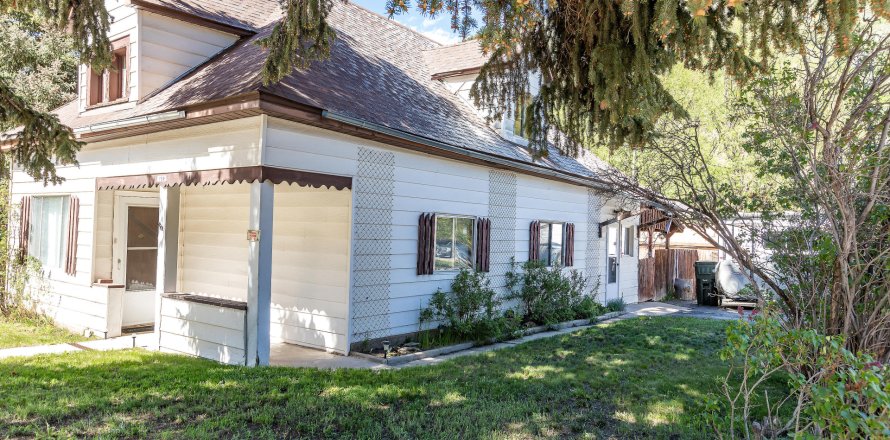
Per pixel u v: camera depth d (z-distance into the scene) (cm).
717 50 489
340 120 673
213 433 437
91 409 490
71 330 934
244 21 955
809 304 498
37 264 1009
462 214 973
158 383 576
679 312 1453
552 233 1252
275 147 655
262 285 661
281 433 447
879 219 464
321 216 807
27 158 667
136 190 964
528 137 650
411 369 680
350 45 999
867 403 332
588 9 484
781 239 540
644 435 467
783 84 519
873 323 459
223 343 690
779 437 443
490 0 477
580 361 753
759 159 735
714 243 554
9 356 716
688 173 566
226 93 627
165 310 767
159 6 807
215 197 934
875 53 453
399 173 840
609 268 1511
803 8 428
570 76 582
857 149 454
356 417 484
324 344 796
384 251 815
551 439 452
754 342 373
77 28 641
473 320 933
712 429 482
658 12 403
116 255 932
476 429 467
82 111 934
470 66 1160
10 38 1584
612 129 559
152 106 739
